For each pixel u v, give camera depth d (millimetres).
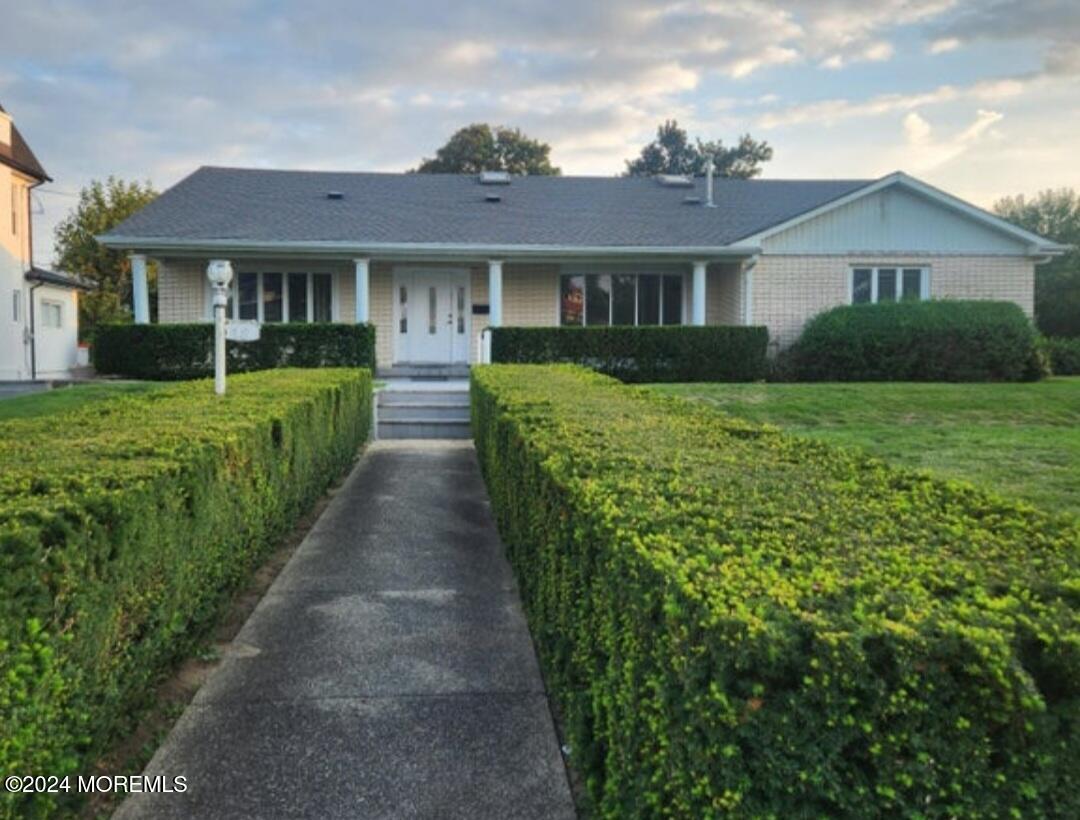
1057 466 6480
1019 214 37406
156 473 2619
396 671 3289
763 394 10938
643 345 14016
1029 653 1334
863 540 1884
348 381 7609
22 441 3252
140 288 14023
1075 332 26938
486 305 16047
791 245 14875
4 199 16234
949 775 1297
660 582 1619
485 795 2428
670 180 18562
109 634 2238
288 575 4562
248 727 2811
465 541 5324
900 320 13766
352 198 16516
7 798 1730
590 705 2293
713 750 1359
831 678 1300
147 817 2291
